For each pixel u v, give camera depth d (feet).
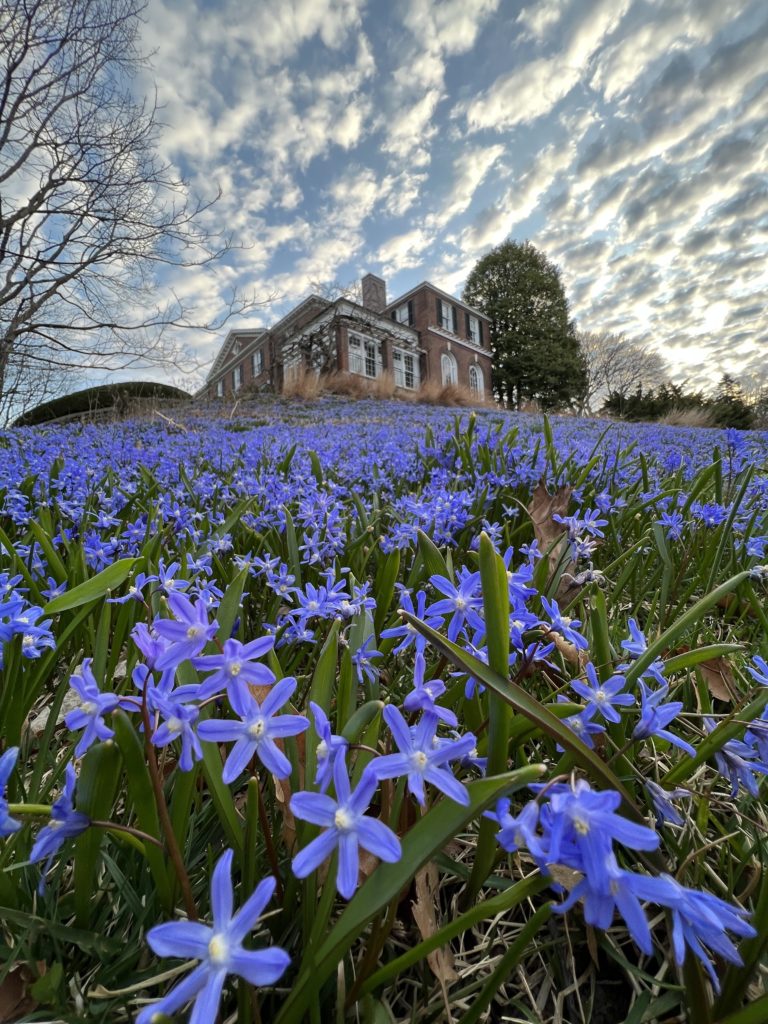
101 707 2.13
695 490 8.03
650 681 3.67
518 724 3.13
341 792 1.75
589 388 185.98
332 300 116.98
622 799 2.32
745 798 3.70
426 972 2.63
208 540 6.66
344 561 6.81
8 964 2.43
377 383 82.58
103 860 2.91
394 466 12.57
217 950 1.44
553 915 3.07
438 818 1.98
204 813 3.27
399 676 4.66
